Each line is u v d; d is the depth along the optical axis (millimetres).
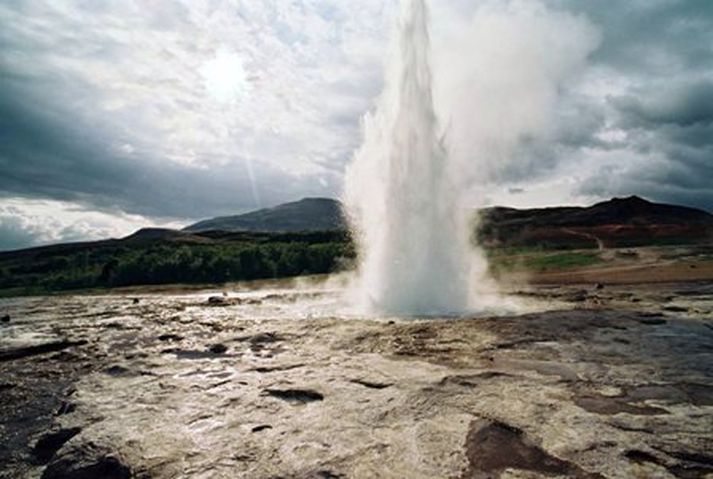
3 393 9141
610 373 8219
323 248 55531
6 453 6746
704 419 6219
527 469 5078
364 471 5129
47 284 56938
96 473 5535
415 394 7289
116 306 24562
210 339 12773
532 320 13227
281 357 10117
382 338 11492
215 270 53062
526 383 7723
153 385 8484
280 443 5887
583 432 5875
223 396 7715
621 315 13898
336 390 7645
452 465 5199
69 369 10664
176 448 5871
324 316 16438
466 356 9578
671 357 9273
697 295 19328
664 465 5102
